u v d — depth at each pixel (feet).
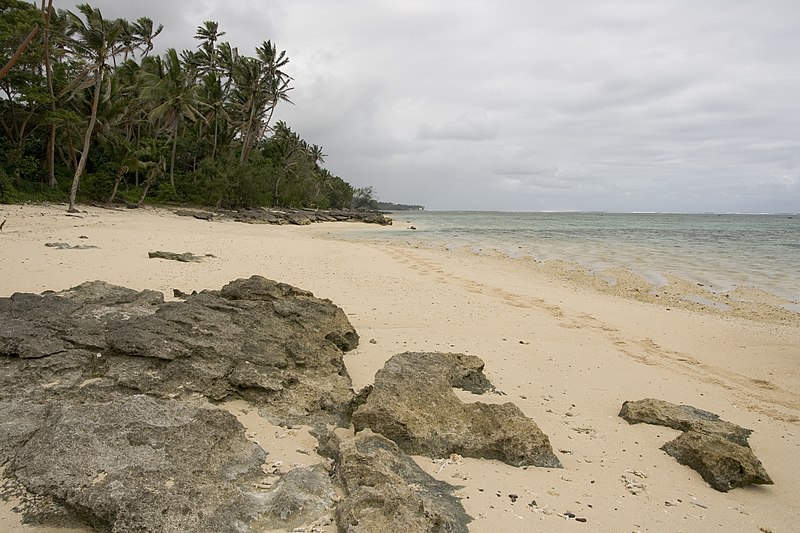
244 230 121.08
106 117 128.26
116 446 15.56
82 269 48.01
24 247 56.95
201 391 20.84
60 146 141.28
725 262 84.74
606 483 17.67
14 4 113.80
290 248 82.53
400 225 217.15
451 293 51.39
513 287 57.77
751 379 30.81
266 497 14.57
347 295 47.60
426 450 18.67
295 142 279.28
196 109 165.68
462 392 24.88
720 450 18.93
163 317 25.21
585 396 26.27
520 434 19.08
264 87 204.13
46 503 13.47
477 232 166.91
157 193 167.53
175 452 15.79
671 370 31.55
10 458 15.31
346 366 27.81
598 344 36.40
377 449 17.16
